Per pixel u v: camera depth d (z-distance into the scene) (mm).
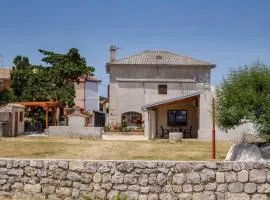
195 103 38312
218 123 22266
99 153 24828
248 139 30016
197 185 12656
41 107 50562
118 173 12906
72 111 50844
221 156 23812
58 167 13195
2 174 13391
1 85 56125
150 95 56250
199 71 56719
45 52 55438
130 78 56312
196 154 24641
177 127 41188
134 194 12805
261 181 12492
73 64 55250
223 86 22250
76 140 34062
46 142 31188
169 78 56469
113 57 58219
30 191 13234
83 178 13047
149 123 39531
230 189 12570
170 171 12766
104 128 49844
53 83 54500
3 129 37938
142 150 26594
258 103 21016
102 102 76750
